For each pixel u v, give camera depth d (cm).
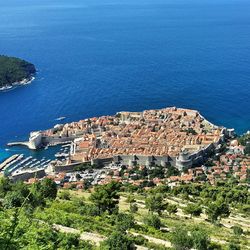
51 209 10188
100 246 7825
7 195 9969
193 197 16200
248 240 11244
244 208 14538
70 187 18988
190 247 9281
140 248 9069
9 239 3491
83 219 10162
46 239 4266
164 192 16975
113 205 12069
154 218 11244
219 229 12119
